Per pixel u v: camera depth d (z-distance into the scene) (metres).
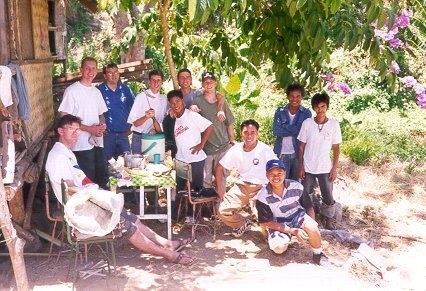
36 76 6.12
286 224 5.32
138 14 9.53
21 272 3.95
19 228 5.04
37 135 6.02
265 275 4.91
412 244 5.96
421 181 8.47
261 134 10.38
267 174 5.16
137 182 5.25
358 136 10.52
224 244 5.66
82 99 5.83
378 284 4.86
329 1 4.20
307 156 5.98
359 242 5.71
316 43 4.88
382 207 7.17
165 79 15.73
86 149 5.86
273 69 6.25
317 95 5.82
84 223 4.31
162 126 6.49
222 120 6.11
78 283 4.61
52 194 6.50
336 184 7.71
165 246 5.21
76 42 21.33
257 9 5.98
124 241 5.58
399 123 12.51
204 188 5.99
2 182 3.91
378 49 5.29
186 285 4.64
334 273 5.02
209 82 6.09
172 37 8.31
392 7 4.64
